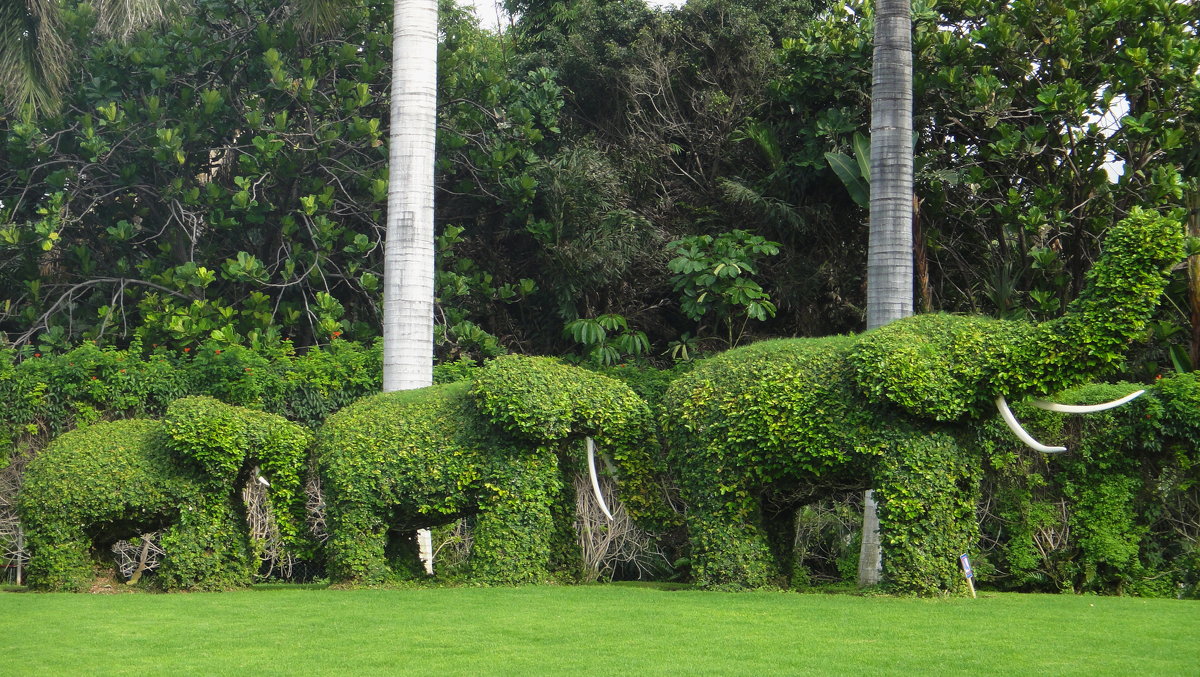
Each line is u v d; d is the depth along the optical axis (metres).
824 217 14.55
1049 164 13.11
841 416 8.19
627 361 14.38
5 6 11.00
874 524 9.87
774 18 16.95
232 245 15.57
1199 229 11.19
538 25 19.53
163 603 8.14
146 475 9.14
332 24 12.95
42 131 14.48
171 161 14.57
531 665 5.59
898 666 5.49
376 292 15.13
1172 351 11.17
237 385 10.81
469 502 9.19
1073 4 12.66
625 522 11.07
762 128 14.62
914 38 13.12
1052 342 7.74
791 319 14.98
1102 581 9.52
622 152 16.31
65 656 6.00
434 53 11.04
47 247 13.20
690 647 6.05
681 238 15.16
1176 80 12.20
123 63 14.77
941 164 13.83
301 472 9.55
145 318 13.36
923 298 12.70
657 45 16.72
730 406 8.51
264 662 5.77
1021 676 5.23
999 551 9.96
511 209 15.79
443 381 11.46
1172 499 9.48
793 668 5.46
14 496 10.74
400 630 6.73
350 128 14.62
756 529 8.60
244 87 15.50
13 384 10.72
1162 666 5.45
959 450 8.18
